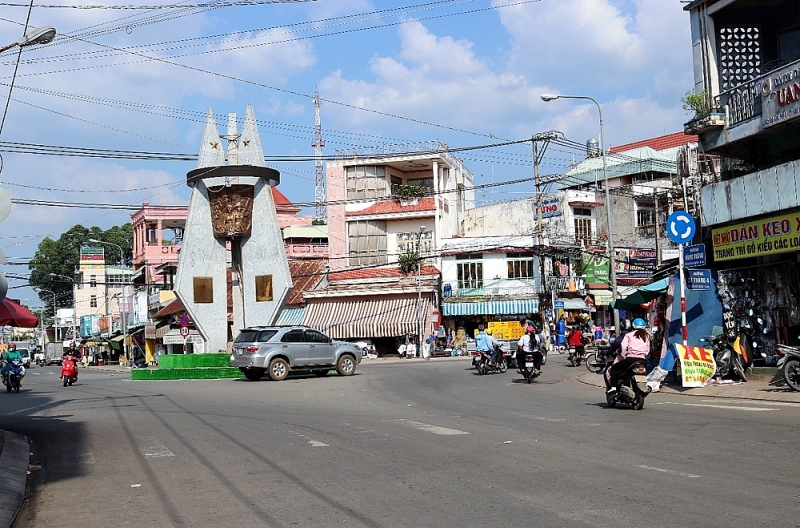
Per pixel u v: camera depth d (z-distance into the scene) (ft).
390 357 169.78
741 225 61.26
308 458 33.63
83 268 277.85
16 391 91.04
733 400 51.80
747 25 66.74
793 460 28.89
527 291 165.68
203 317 111.45
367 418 48.52
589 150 132.26
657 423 40.93
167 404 64.44
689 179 101.04
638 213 174.70
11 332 383.65
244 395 72.43
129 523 23.58
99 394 79.92
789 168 56.34
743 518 20.89
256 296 111.65
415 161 187.11
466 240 172.76
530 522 21.33
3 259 36.81
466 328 171.12
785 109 57.26
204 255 112.16
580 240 171.32
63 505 26.73
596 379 75.00
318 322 177.88
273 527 22.20
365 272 184.44
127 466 33.63
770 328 60.70
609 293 168.96
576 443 34.91
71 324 307.58
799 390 51.88
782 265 59.21
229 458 34.55
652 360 73.56
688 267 65.67
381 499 24.99
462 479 27.61
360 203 188.03
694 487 24.85
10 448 38.14
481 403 56.59
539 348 77.30
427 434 39.68
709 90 65.21
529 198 186.19
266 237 112.57
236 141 113.91
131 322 237.66
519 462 30.53
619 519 21.22
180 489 28.25
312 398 66.80
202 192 112.88
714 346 61.62
